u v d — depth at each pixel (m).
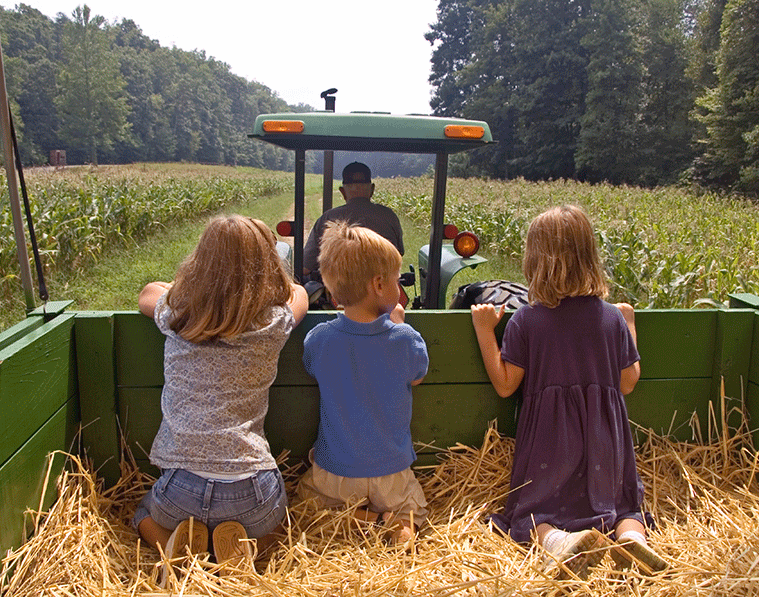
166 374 1.91
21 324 1.98
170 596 1.57
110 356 2.15
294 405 2.28
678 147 43.09
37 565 1.73
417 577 1.71
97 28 84.94
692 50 42.94
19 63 88.88
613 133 43.09
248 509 1.82
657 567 1.74
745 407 2.46
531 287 2.14
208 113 123.69
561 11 48.66
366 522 2.02
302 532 1.93
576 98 47.22
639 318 2.37
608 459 2.03
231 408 1.85
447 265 3.82
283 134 2.71
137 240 12.02
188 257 1.94
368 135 2.69
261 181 33.03
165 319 1.94
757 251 8.67
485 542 1.96
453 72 62.97
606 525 1.97
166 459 1.83
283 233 3.37
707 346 2.43
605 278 2.18
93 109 85.69
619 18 43.47
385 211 3.49
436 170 3.16
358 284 1.98
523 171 50.00
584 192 22.52
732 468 2.40
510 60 51.06
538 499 2.03
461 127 2.70
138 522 1.93
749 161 31.31
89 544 1.82
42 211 9.12
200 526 1.81
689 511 2.13
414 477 2.16
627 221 12.80
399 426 2.07
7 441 1.64
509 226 11.16
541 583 1.67
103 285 8.07
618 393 2.10
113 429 2.20
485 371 2.35
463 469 2.35
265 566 1.94
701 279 7.07
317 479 2.09
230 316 1.84
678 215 15.09
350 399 2.04
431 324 2.27
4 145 2.00
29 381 1.77
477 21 57.84
